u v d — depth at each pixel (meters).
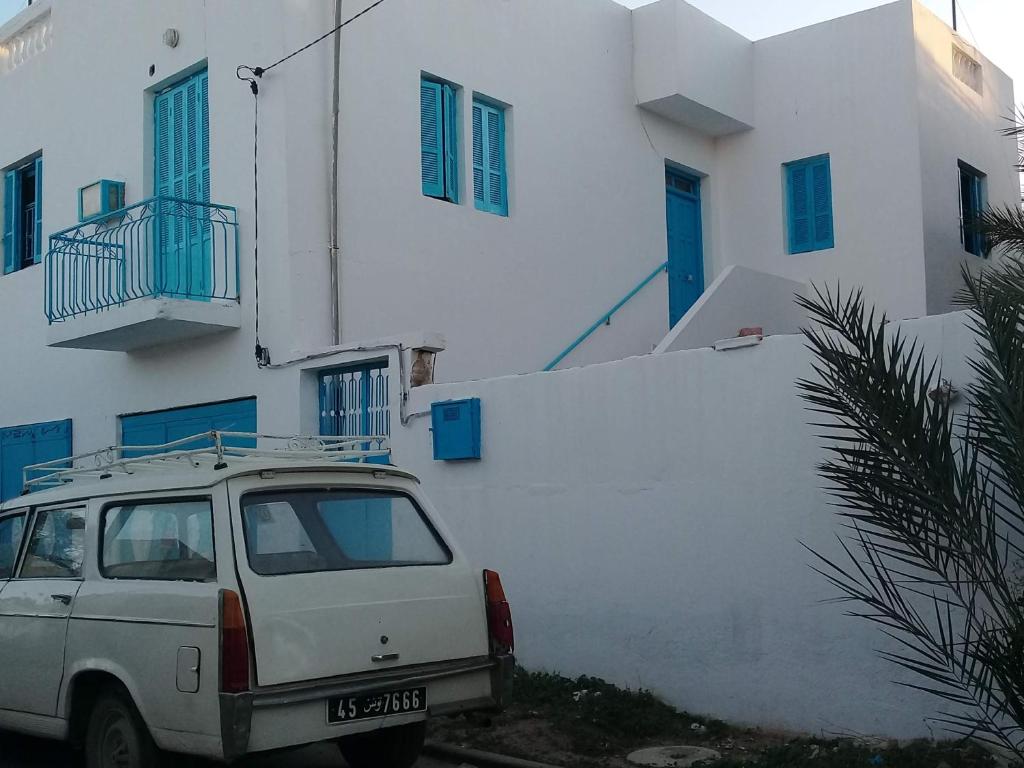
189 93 12.31
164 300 10.77
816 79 15.34
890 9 14.66
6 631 6.72
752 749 6.84
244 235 11.28
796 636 7.07
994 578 5.16
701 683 7.53
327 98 11.16
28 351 14.42
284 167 10.83
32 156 14.84
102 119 13.41
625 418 8.06
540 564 8.48
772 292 14.29
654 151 15.16
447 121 12.48
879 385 5.18
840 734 6.82
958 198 15.22
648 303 14.69
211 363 11.60
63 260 12.39
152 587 5.74
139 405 12.58
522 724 7.48
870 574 6.75
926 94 14.63
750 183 15.90
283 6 10.99
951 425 5.45
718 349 7.57
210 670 5.27
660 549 7.81
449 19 12.42
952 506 5.09
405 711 5.73
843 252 14.91
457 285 12.11
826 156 15.27
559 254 13.45
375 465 6.34
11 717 6.67
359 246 11.15
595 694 7.79
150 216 11.12
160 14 12.60
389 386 9.63
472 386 9.00
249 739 5.19
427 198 11.93
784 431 7.21
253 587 5.40
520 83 13.23
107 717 5.97
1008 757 5.93
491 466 8.84
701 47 14.95
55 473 7.49
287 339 10.67
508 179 13.06
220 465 5.96
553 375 8.50
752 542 7.33
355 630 5.62
